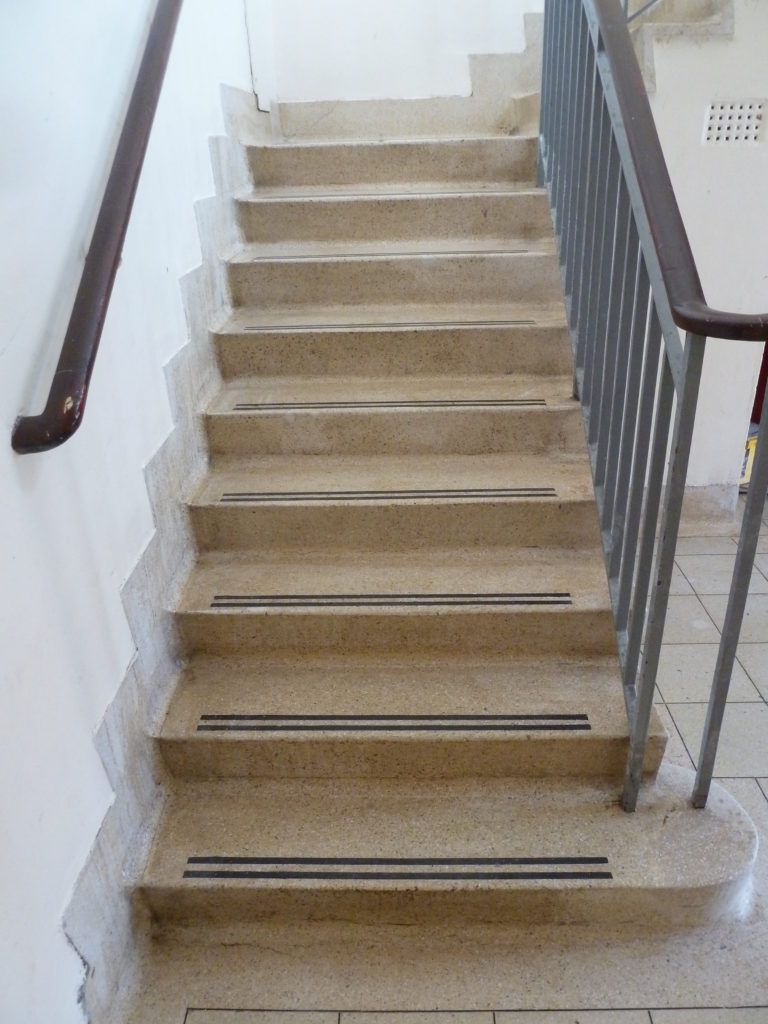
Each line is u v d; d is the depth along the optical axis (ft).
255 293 8.36
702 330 3.58
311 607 6.15
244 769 5.73
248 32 9.74
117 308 5.20
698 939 5.15
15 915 3.57
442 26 10.88
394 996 4.87
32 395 3.84
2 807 3.46
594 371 6.12
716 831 5.29
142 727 5.40
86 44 4.71
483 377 7.78
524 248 8.43
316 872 5.10
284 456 7.41
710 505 10.60
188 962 5.10
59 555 4.15
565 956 5.07
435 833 5.34
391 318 8.05
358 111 11.02
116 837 4.86
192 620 6.14
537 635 6.13
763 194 8.71
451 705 5.79
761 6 7.79
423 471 7.11
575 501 6.48
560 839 5.26
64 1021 4.08
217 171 8.20
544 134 8.64
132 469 5.40
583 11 5.88
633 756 5.18
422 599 6.19
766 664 7.89
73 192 4.46
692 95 8.24
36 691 3.82
